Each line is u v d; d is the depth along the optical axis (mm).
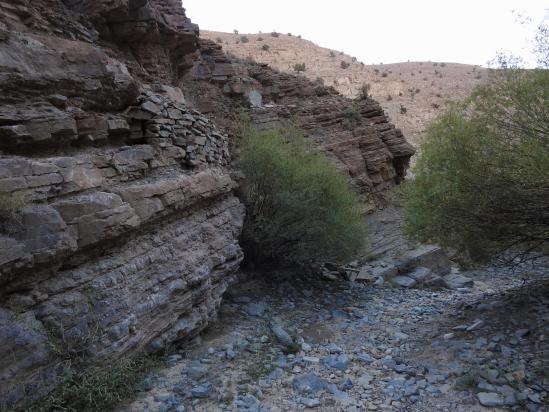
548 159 6012
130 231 5492
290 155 11781
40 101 5070
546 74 6801
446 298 11492
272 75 21250
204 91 17578
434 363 6320
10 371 3834
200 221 7508
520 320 6977
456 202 7766
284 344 7215
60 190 4668
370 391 5645
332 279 12852
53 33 7027
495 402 5031
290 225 11273
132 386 5215
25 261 4004
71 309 4547
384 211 19578
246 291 10328
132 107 6738
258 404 5168
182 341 6719
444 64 80062
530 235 7777
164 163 6965
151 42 11938
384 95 57562
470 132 7422
